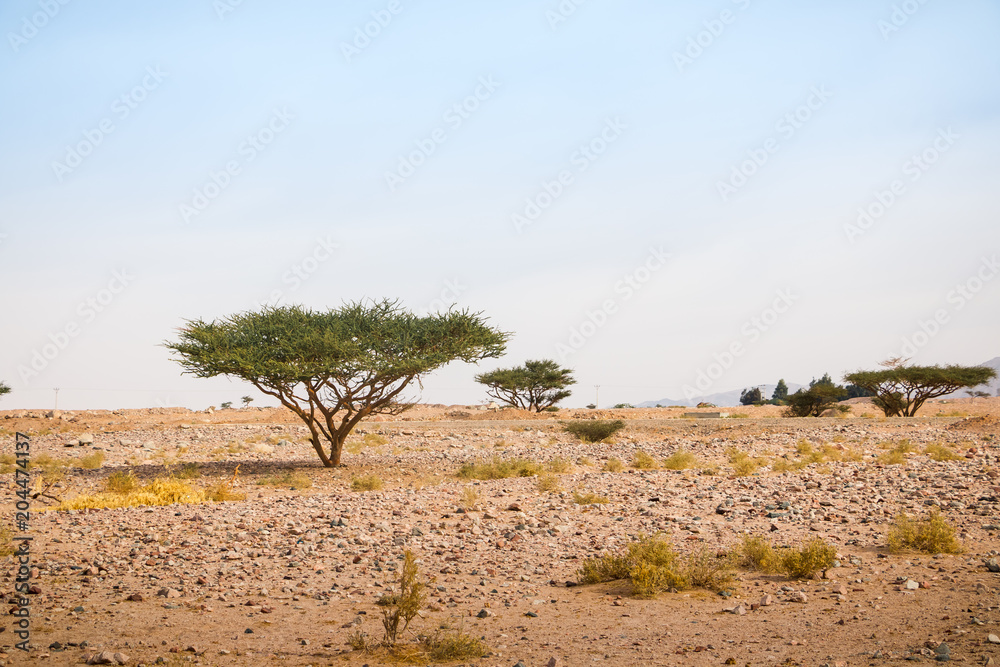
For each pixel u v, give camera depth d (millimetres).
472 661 7332
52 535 13781
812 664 6906
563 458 30922
